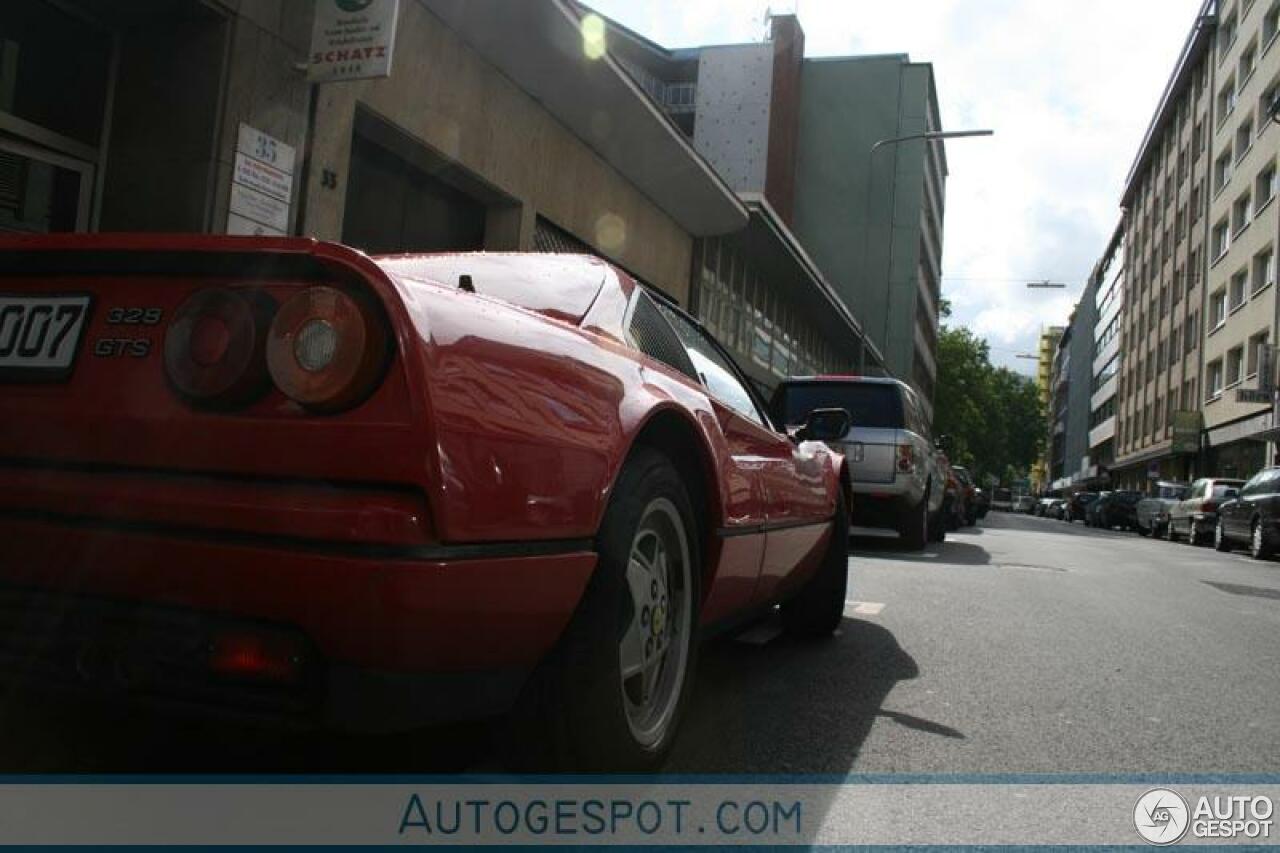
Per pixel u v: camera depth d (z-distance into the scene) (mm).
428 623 1823
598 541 2318
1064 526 36438
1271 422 27859
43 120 6344
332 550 1776
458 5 9219
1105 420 69375
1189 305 42250
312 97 7539
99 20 6641
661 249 15938
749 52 45188
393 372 1859
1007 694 4059
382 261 2959
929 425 14164
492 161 10422
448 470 1835
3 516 1979
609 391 2422
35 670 2004
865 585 7469
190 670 1895
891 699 3875
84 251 2082
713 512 3010
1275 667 4914
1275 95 30969
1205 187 39750
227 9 6633
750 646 4844
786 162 44969
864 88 47656
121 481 1937
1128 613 6656
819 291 25969
